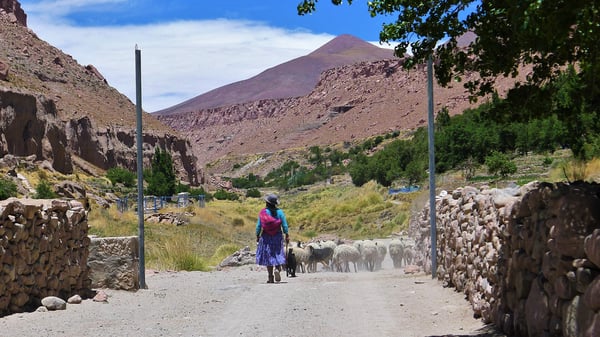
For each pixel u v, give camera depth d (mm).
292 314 9578
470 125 61531
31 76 160000
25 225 9625
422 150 82938
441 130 78938
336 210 46938
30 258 9805
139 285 13266
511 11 4914
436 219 14344
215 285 14023
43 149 97688
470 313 8922
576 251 4855
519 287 6539
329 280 14727
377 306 10141
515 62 6891
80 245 11906
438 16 6730
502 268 7312
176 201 69062
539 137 49031
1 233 8914
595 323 4391
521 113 7262
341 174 192875
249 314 9703
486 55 6797
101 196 64938
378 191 60500
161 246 22797
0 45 171875
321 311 9812
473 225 9703
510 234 6980
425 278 13883
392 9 6855
